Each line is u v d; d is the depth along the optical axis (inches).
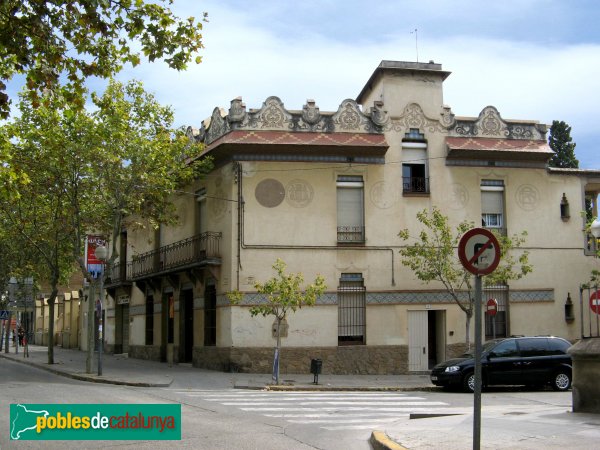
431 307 1010.7
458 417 525.0
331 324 983.6
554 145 1712.6
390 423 518.3
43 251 1225.4
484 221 1056.2
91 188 991.0
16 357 1477.6
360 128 1027.3
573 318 1061.1
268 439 438.0
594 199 1209.4
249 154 997.2
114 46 487.2
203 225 1111.0
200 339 1072.8
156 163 978.7
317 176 1010.1
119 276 1459.2
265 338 971.9
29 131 943.7
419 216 962.7
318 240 999.0
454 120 1056.8
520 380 789.9
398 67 1047.6
